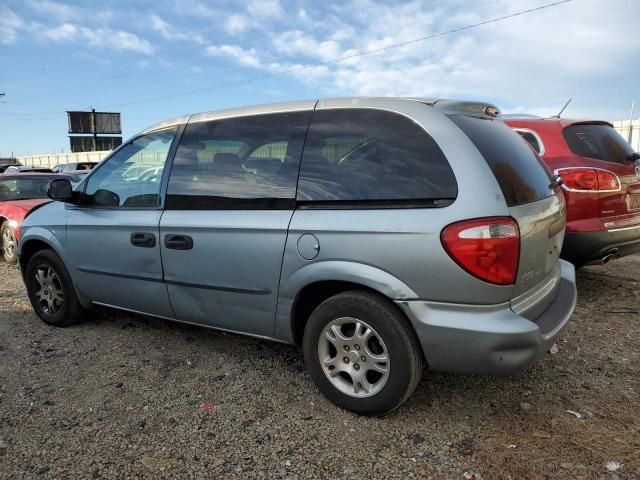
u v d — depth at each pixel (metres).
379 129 2.90
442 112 2.81
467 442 2.70
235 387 3.35
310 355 3.06
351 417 2.96
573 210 4.55
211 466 2.55
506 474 2.44
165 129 3.83
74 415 3.04
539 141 4.89
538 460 2.53
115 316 4.79
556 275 3.29
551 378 3.41
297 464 2.55
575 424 2.85
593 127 5.01
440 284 2.57
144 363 3.75
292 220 3.00
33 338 4.29
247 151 3.33
